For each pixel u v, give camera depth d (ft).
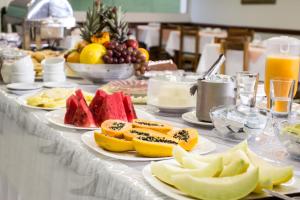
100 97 4.08
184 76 4.93
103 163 3.03
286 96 3.91
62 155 3.64
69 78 6.76
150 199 2.42
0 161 5.82
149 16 26.68
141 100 5.00
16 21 10.33
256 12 23.66
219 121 3.58
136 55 6.03
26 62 6.11
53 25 9.00
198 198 2.35
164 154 3.07
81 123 3.93
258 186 2.39
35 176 4.48
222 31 20.94
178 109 4.49
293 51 5.25
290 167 2.51
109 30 6.23
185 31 20.10
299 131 3.09
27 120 4.58
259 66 14.79
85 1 23.89
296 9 21.43
